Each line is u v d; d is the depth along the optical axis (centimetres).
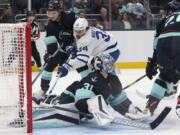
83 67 595
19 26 466
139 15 1272
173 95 684
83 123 528
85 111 509
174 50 516
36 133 476
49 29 614
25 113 488
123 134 475
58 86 880
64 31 607
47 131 486
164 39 524
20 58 480
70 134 474
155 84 536
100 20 1253
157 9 1323
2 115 522
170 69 521
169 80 534
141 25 1272
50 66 628
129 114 524
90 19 1196
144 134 477
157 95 535
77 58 535
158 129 503
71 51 588
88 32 536
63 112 507
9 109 512
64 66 540
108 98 516
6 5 1212
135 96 751
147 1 1284
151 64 571
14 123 501
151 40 1223
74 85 517
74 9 1227
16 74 492
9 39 481
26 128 478
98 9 1257
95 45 548
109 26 1252
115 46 570
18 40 475
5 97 572
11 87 506
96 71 503
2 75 498
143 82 938
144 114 523
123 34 1209
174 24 522
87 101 491
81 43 531
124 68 1212
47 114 504
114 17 1267
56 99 532
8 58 489
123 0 1279
